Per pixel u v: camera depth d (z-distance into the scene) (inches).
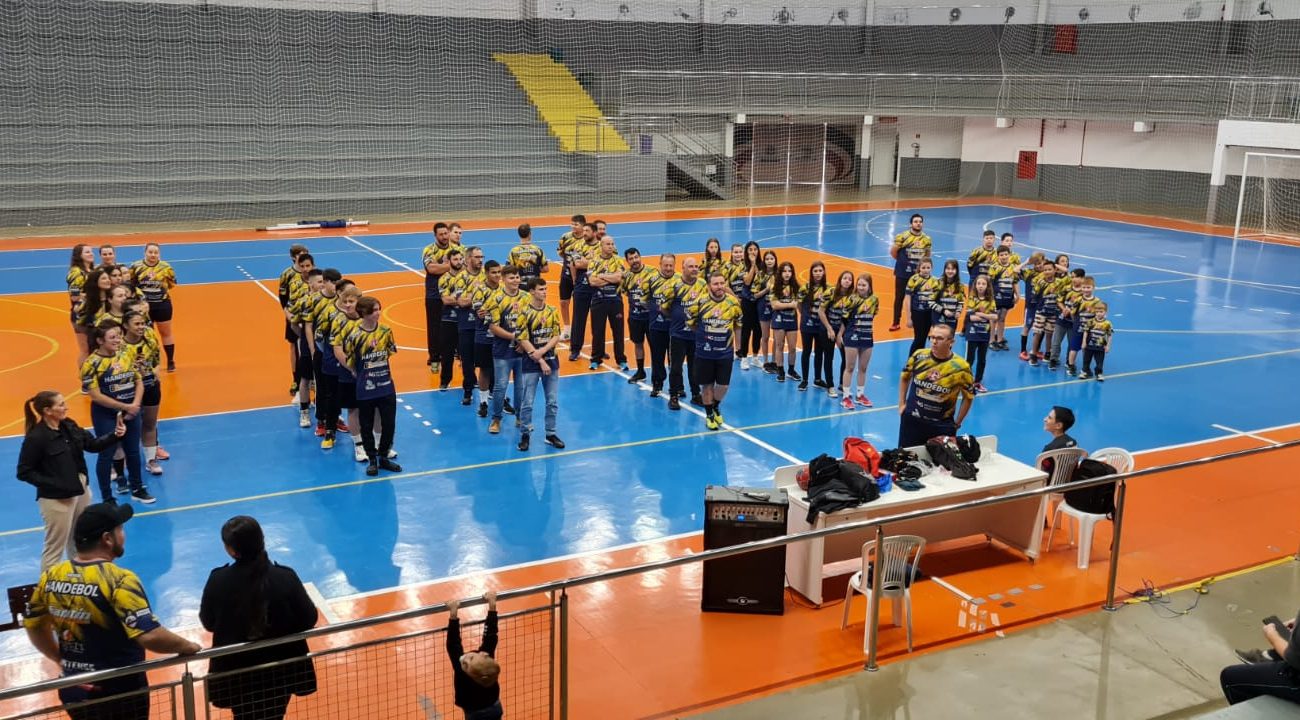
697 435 504.7
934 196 1608.0
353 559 362.6
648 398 566.3
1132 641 298.8
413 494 423.5
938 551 375.6
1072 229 1253.7
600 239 631.8
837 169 1680.6
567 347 680.4
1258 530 390.6
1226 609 319.9
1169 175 1402.6
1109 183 1471.5
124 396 395.2
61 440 326.6
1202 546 375.6
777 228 1221.1
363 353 427.5
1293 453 480.1
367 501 415.2
